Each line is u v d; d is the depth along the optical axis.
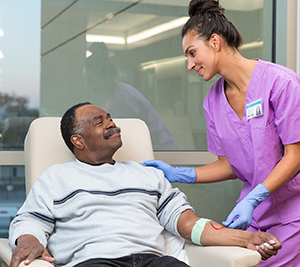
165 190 1.47
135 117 2.16
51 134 1.62
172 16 2.22
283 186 1.48
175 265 1.19
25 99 2.01
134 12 2.16
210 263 1.24
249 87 1.48
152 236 1.34
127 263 1.22
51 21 2.04
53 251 1.31
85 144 1.46
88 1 2.09
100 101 2.12
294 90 1.39
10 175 2.01
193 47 1.46
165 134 2.20
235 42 1.48
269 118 1.46
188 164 2.21
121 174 1.44
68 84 2.07
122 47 2.14
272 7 2.39
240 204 1.38
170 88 2.21
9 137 1.99
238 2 2.33
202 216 2.28
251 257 1.15
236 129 1.53
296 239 1.48
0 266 1.88
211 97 1.65
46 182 1.39
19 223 1.28
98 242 1.26
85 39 2.09
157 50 2.20
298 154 1.41
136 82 2.16
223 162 1.69
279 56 2.39
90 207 1.33
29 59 2.01
